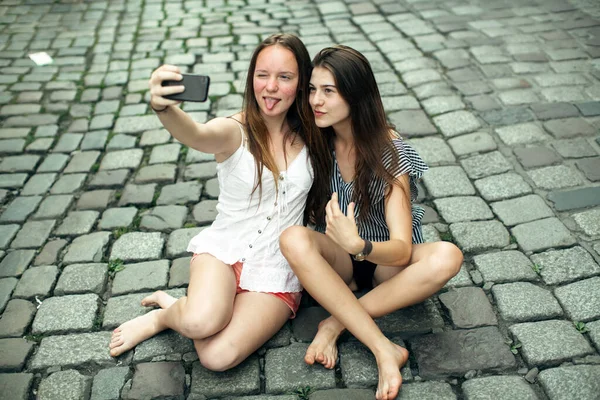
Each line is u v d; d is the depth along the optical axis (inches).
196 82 70.9
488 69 170.2
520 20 202.7
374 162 85.7
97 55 199.3
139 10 243.1
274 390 84.2
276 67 82.7
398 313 95.4
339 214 78.2
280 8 235.6
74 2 253.3
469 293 98.2
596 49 176.6
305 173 90.4
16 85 178.5
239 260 89.4
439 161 133.4
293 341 92.3
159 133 151.1
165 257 110.7
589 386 80.7
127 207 124.5
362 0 236.1
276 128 90.3
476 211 117.3
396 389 79.8
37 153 144.7
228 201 91.0
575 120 142.6
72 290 103.0
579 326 90.2
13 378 87.0
